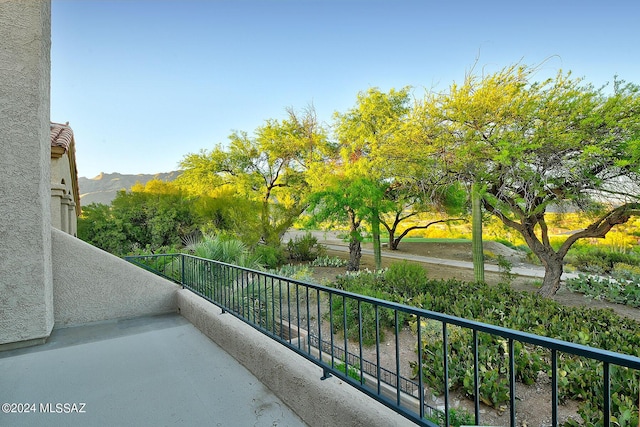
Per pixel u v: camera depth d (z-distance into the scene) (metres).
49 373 2.45
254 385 2.25
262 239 13.77
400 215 16.78
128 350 2.91
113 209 13.59
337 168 12.26
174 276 6.26
